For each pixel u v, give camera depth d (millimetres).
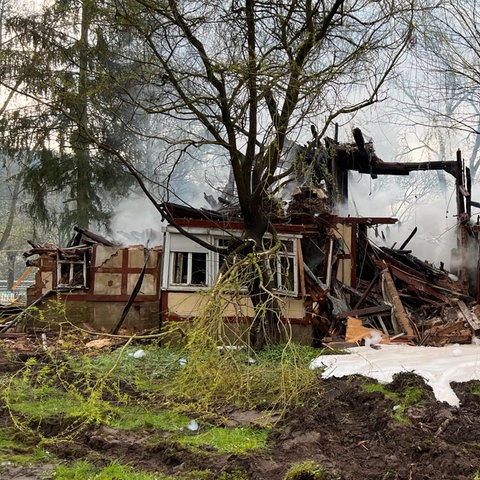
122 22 10523
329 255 13703
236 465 5414
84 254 13625
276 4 10602
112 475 5277
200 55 10305
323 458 5570
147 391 8211
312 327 11961
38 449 6000
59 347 11242
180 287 11727
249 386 8008
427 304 14578
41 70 13125
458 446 5820
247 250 10633
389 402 7086
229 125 10352
